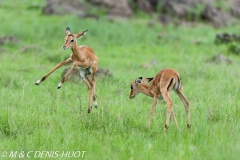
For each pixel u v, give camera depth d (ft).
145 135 61.36
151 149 54.95
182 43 171.32
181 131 62.80
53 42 164.96
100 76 100.83
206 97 85.10
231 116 69.46
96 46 161.27
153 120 68.39
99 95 85.46
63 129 62.23
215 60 136.87
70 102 79.20
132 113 69.77
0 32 170.91
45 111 72.43
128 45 166.61
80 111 67.46
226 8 236.84
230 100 79.00
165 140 58.75
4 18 191.42
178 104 79.77
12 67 115.96
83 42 165.27
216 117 70.03
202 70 115.75
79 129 63.05
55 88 91.66
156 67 125.70
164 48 162.81
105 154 53.42
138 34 178.91
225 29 210.18
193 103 79.51
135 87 70.54
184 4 225.56
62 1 213.25
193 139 58.90
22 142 57.47
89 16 200.85
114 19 203.10
